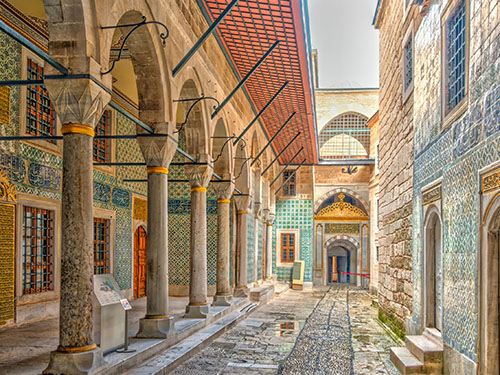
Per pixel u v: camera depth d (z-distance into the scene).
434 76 6.52
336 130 23.12
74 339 4.38
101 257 10.44
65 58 4.41
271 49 8.16
